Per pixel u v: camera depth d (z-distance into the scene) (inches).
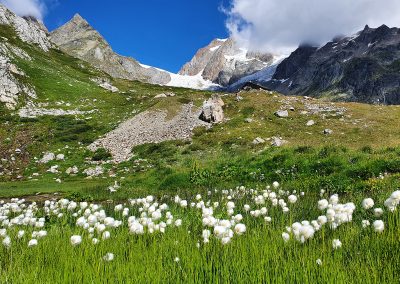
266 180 913.5
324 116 2170.3
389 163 754.2
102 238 238.5
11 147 2026.3
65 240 256.2
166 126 2219.5
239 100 2468.0
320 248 183.5
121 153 1916.8
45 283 163.0
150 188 1095.0
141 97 3267.7
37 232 283.7
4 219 378.0
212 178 1027.9
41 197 1087.6
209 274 161.9
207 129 2050.9
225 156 1620.3
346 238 196.5
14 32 4690.0
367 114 2187.5
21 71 3361.2
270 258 175.5
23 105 2795.3
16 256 219.9
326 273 148.3
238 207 445.1
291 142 1734.7
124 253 209.9
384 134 1815.9
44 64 4067.4
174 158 1694.1
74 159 1892.2
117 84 4682.6
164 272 166.9
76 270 174.1
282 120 2123.5
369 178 693.3
